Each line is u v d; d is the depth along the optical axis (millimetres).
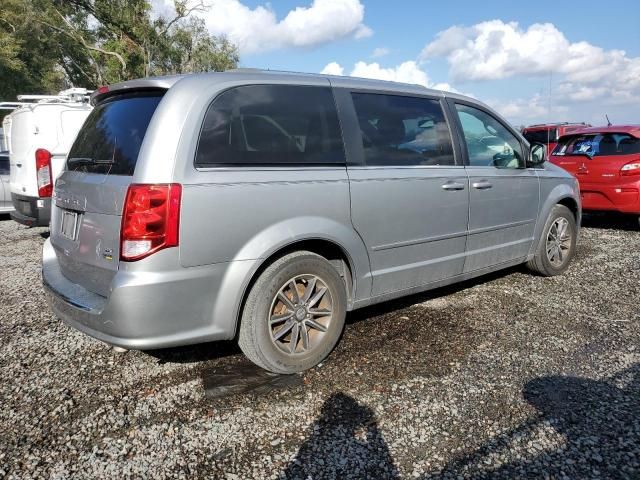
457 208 4242
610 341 3812
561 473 2367
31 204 7520
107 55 27500
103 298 2979
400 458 2502
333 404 2992
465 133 4461
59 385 3266
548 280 5402
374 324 4191
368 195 3594
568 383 3184
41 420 2879
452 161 4281
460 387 3158
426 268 4098
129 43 27891
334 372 3385
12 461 2527
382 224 3703
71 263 3312
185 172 2854
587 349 3678
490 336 3932
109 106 3492
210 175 2926
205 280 2928
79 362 3590
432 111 4238
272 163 3193
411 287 4059
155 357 3648
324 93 3566
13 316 4520
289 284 3281
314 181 3318
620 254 6551
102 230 2947
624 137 7742
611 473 2363
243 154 3090
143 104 3133
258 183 3082
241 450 2590
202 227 2875
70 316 3119
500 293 4977
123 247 2789
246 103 3180
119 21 27031
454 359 3543
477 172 4426
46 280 3473
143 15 27109
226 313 3031
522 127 16438
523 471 2389
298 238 3223
